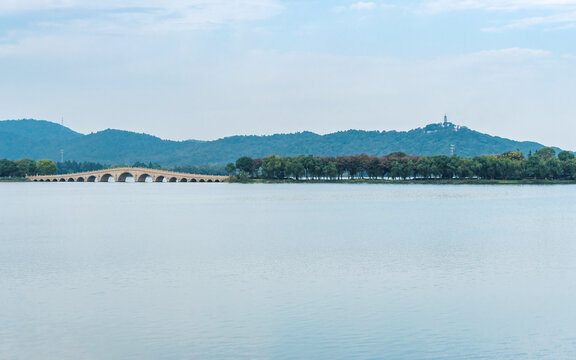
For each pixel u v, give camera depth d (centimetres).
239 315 6619
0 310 6831
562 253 10712
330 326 6262
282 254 10588
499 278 8488
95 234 13675
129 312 6738
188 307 6944
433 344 5791
